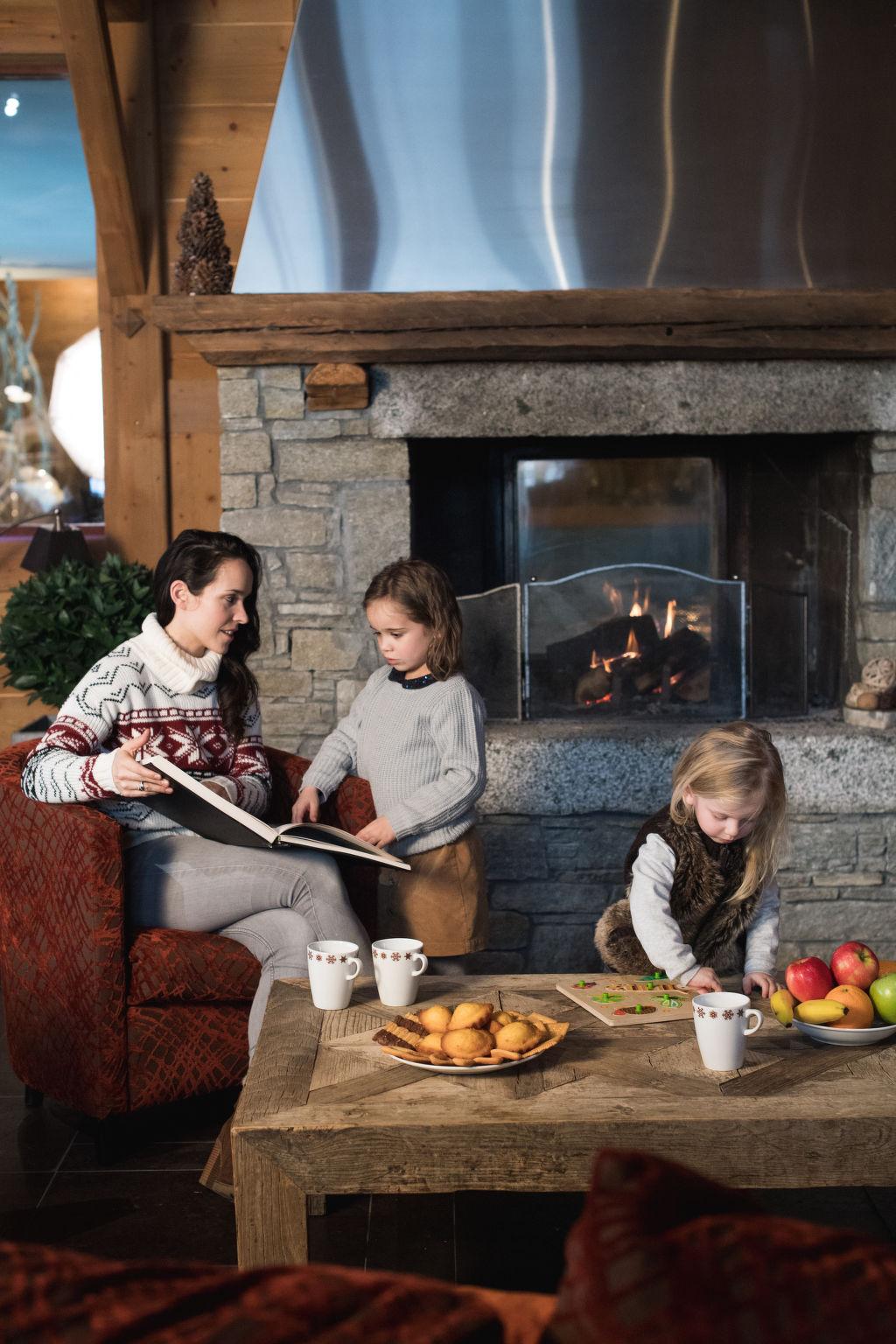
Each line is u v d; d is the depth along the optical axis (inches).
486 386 139.1
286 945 92.2
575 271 137.0
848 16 140.3
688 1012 71.4
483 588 156.6
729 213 138.2
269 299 134.8
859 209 138.7
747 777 79.7
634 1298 22.9
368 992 75.9
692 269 136.9
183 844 97.4
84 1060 93.4
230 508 141.5
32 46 162.7
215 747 102.4
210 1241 82.0
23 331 171.3
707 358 138.3
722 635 145.4
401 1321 24.7
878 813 140.7
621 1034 68.2
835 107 139.7
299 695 143.0
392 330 135.7
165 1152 96.6
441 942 101.7
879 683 142.6
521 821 140.6
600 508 155.1
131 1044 92.7
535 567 156.1
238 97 162.6
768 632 150.2
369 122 140.2
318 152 140.0
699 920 85.4
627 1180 25.9
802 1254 24.3
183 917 94.9
